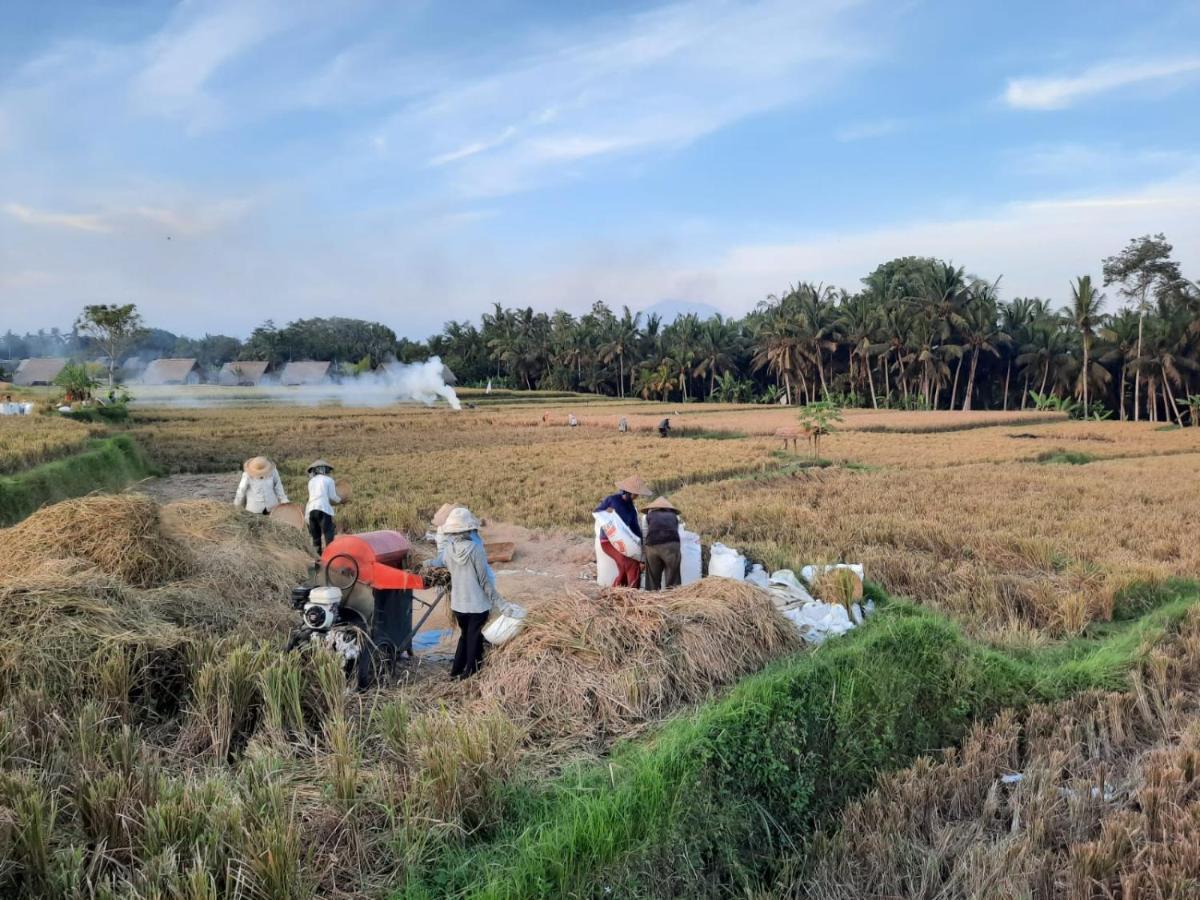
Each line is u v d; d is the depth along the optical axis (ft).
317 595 20.35
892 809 15.35
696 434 137.08
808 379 271.08
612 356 302.04
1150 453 105.19
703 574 30.63
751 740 16.56
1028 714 20.70
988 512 49.52
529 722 18.20
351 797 13.93
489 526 46.85
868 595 30.37
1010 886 12.84
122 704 16.75
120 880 11.50
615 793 14.24
